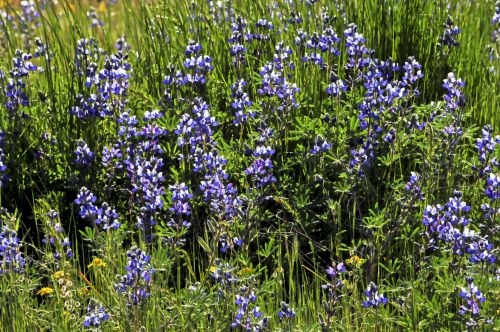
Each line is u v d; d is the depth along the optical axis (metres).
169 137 2.39
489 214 2.13
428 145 2.29
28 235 2.33
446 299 2.01
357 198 2.28
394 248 2.22
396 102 2.33
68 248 2.10
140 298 1.94
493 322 1.95
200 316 1.96
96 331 1.94
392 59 2.60
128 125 2.37
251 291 1.96
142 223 2.09
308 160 2.29
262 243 2.26
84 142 2.32
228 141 2.45
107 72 2.40
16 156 2.39
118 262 2.09
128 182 2.34
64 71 2.60
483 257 1.99
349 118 2.33
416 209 2.25
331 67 2.46
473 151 2.36
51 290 2.04
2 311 1.98
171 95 2.51
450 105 2.31
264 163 2.17
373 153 2.25
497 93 2.60
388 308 2.02
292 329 1.93
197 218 2.27
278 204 2.32
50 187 2.40
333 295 1.97
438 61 2.61
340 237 2.21
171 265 2.12
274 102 2.37
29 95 2.53
